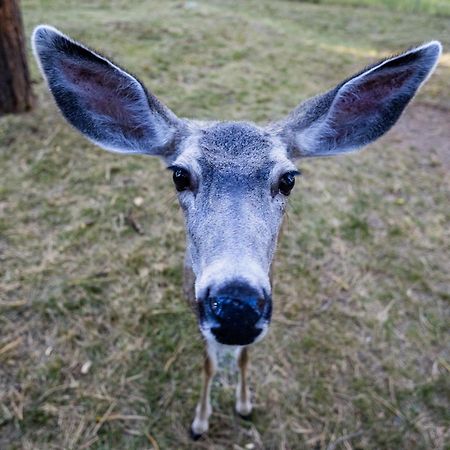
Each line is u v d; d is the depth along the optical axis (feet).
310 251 2.95
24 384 2.24
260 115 3.96
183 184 1.60
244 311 1.24
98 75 1.67
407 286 2.82
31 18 5.21
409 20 7.22
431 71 1.67
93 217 3.01
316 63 5.17
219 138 1.61
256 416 2.22
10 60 3.43
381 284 2.82
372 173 3.59
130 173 3.32
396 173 3.62
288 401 2.28
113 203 3.10
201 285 1.33
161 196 3.18
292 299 2.68
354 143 1.90
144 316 2.53
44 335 2.43
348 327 2.59
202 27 5.57
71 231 2.92
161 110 1.74
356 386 2.35
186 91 4.21
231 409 2.24
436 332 2.60
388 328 2.60
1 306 2.51
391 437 2.19
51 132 3.54
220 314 1.25
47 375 2.28
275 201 1.57
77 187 3.20
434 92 4.81
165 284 2.69
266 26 6.07
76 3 6.08
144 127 1.77
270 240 1.52
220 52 5.04
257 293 1.26
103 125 1.79
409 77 1.71
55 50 1.56
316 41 5.91
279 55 5.23
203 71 4.61
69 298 2.57
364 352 2.48
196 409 2.17
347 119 1.85
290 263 2.87
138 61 4.57
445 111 4.49
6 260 2.73
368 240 3.07
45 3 5.88
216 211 1.43
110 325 2.49
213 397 2.27
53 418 2.15
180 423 2.18
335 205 3.27
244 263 1.30
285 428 2.19
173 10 6.16
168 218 3.05
